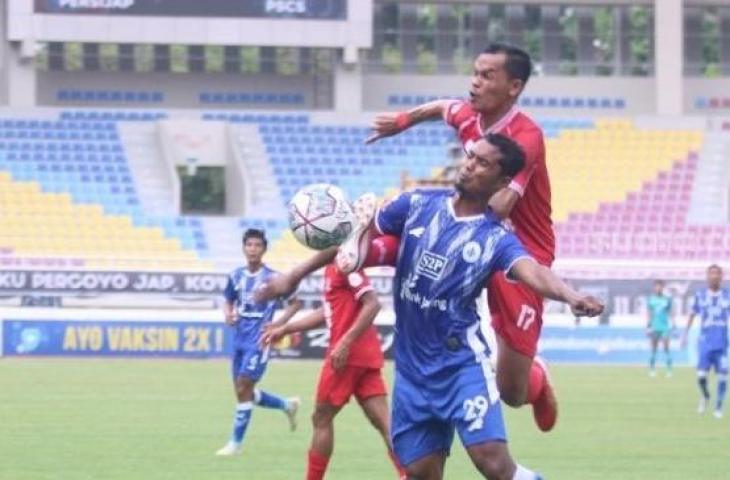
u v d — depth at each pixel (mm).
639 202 79500
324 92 81312
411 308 15680
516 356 17891
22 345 62281
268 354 29969
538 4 82688
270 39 74438
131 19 73438
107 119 78688
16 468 27047
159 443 31469
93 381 49000
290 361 62219
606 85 83312
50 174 76688
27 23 73500
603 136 81562
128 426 34906
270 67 80562
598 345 65625
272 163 78250
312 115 79000
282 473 26625
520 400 18344
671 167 80688
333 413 22688
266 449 30578
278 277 16734
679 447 31922
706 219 79062
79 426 34781
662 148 81250
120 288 64500
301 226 16438
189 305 64938
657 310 58844
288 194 77375
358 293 22078
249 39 74188
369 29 75500
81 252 73938
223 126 79000
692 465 28672
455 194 15641
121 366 56969
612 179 80062
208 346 62875
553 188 79500
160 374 52688
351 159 78812
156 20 73562
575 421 37938
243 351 29953
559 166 80312
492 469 15430
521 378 18062
